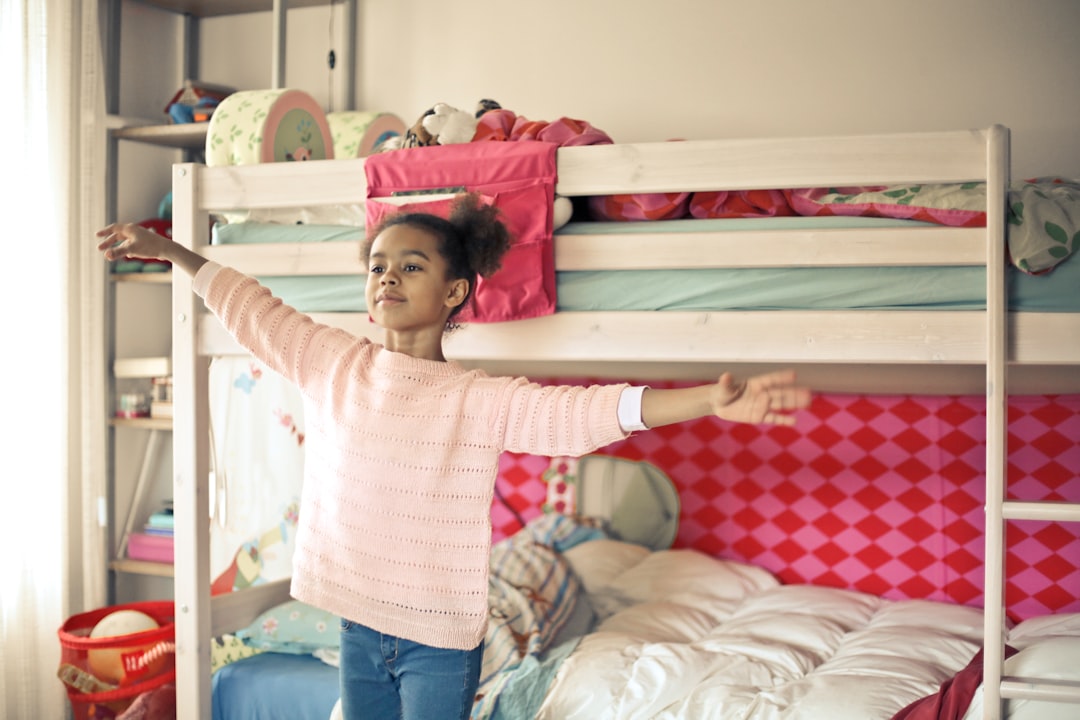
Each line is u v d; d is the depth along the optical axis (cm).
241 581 321
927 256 183
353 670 164
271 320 178
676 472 311
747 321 191
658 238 196
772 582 293
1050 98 275
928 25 284
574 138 209
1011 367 275
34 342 300
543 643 242
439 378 163
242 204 224
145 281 338
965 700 193
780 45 296
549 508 321
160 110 358
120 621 269
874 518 291
